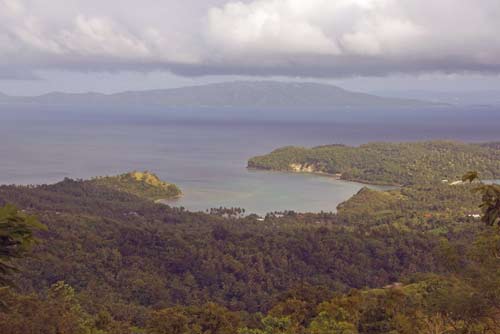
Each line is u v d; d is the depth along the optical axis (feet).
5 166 533.96
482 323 43.80
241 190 440.04
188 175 517.55
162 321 99.60
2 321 65.72
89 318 103.09
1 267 28.27
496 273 41.57
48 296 118.93
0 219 27.45
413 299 98.89
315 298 115.44
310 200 399.24
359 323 97.66
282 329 91.56
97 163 579.07
